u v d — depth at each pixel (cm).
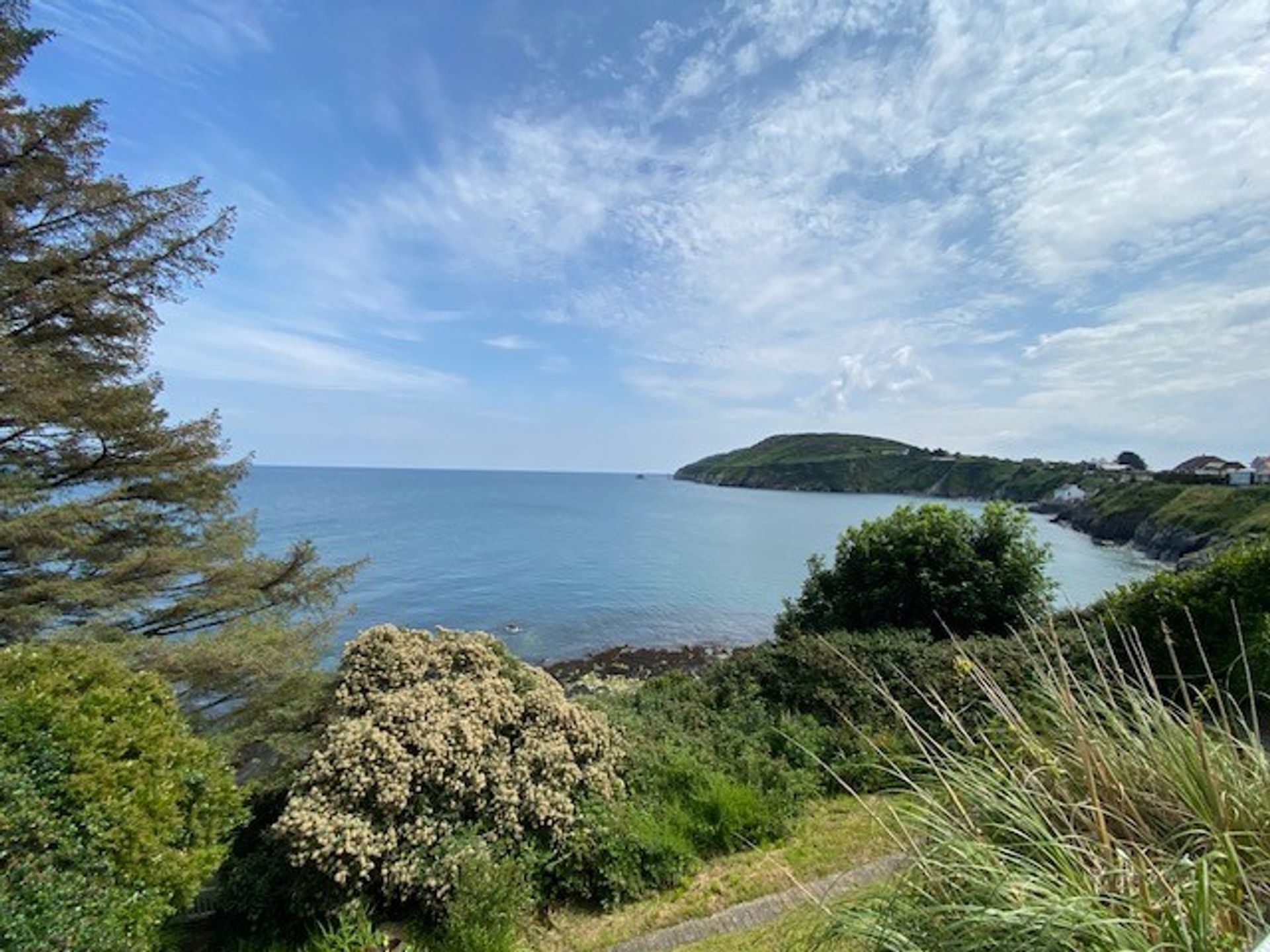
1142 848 186
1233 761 215
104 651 525
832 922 218
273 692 611
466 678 555
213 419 691
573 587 2744
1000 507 873
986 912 158
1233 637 549
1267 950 128
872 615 863
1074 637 591
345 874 376
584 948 371
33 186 574
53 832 286
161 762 349
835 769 535
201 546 687
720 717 643
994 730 283
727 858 448
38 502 575
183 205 638
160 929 378
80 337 632
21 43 577
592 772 493
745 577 3041
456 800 444
